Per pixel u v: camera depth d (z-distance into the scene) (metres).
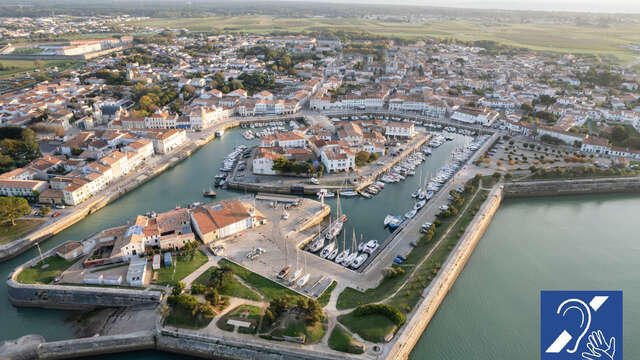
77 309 152.50
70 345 133.00
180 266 165.75
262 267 168.12
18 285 152.75
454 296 163.38
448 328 147.12
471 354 136.75
